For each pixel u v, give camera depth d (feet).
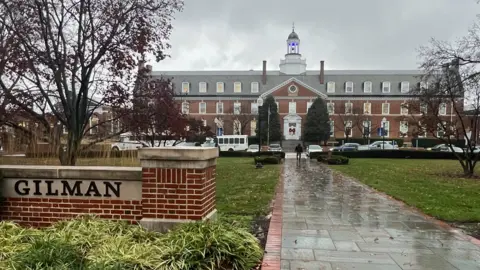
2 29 34.53
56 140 35.12
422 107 65.98
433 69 62.80
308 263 15.08
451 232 20.18
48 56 34.35
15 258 13.24
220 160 100.01
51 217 19.24
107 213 18.97
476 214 24.57
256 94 204.23
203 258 13.85
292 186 40.47
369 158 108.06
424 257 15.97
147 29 37.83
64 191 19.21
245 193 34.78
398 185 41.24
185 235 15.11
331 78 204.33
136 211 18.79
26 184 19.38
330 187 39.63
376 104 196.85
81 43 36.35
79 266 12.96
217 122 199.11
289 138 195.11
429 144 177.78
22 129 35.06
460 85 56.65
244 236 16.21
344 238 18.85
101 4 37.06
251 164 82.02
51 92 38.11
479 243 18.07
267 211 26.00
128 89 40.27
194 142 128.67
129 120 40.19
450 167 72.33
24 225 19.25
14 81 36.35
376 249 17.06
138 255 13.85
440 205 28.07
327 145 181.57
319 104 183.73
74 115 36.45
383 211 26.00
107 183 18.97
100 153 36.42
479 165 78.84
